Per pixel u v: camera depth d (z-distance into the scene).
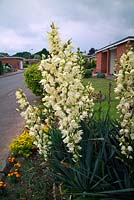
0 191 3.59
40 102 12.20
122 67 2.45
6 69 50.09
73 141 2.79
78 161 2.98
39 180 3.87
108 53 30.77
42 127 3.35
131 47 2.53
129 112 2.56
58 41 2.75
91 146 3.11
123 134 2.71
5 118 9.24
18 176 3.95
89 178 3.00
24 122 8.44
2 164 4.72
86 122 3.45
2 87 21.98
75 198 3.11
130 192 2.82
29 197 3.50
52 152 3.43
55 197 3.30
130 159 2.78
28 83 12.81
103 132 3.34
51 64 2.60
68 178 3.30
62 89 2.56
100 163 3.05
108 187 2.93
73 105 2.64
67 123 2.70
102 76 27.09
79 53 3.25
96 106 8.98
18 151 4.98
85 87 3.34
